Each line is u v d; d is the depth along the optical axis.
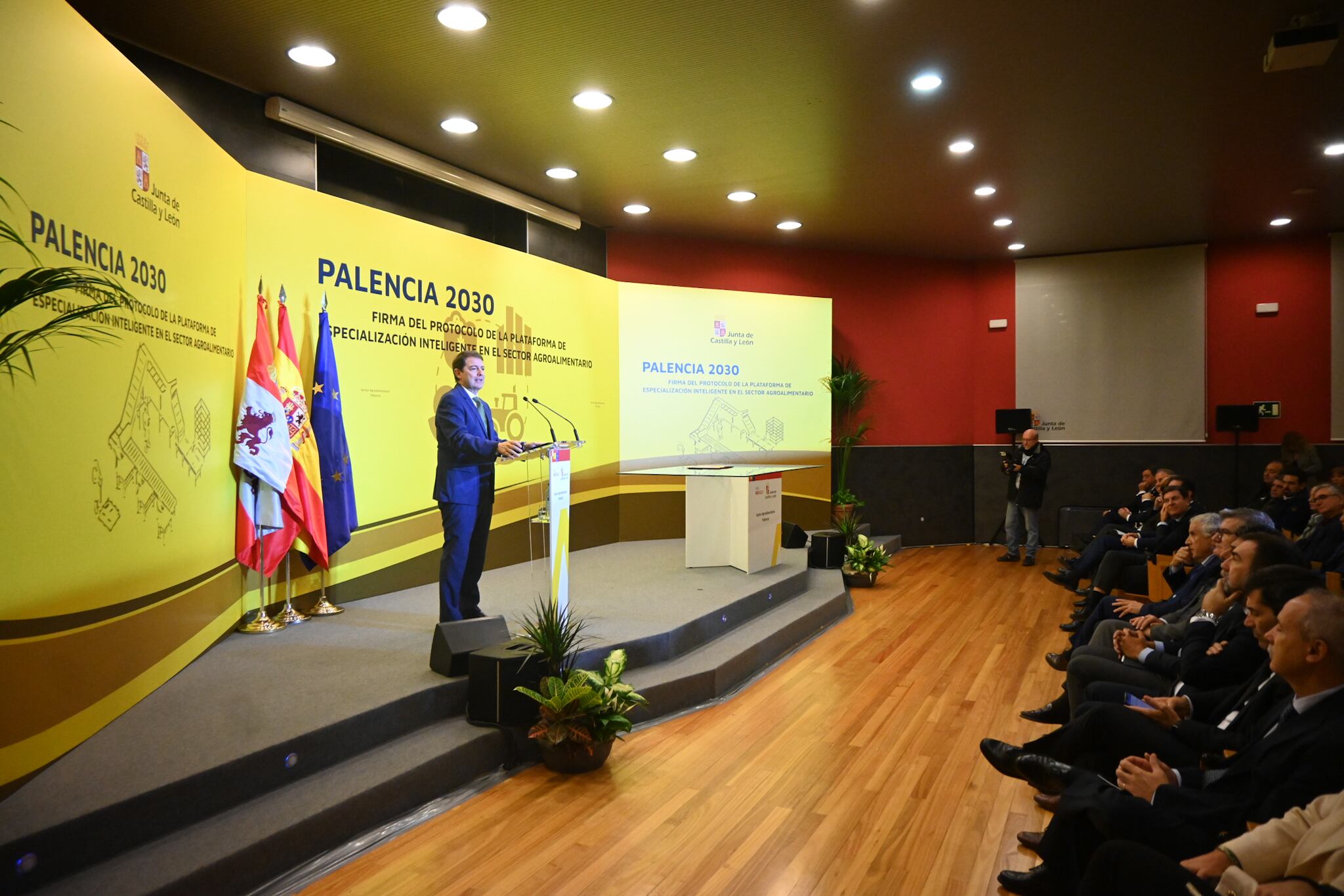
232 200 4.57
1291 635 1.98
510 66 4.78
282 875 2.68
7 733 2.52
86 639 3.00
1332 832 1.62
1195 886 1.70
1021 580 8.12
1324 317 9.15
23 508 2.63
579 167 6.61
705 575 6.56
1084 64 4.83
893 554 9.76
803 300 9.28
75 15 2.98
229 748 2.91
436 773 3.29
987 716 4.30
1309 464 8.25
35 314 2.71
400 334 5.87
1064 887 2.42
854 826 3.09
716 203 7.69
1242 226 8.80
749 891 2.65
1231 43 4.57
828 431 9.41
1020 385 10.30
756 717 4.30
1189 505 5.54
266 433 4.49
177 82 4.67
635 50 4.61
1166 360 9.73
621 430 8.45
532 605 5.38
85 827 2.40
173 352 3.78
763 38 4.49
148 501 3.51
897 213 8.15
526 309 7.12
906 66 4.84
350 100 5.24
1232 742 2.50
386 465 5.75
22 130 2.67
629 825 3.10
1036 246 9.71
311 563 5.06
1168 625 3.74
